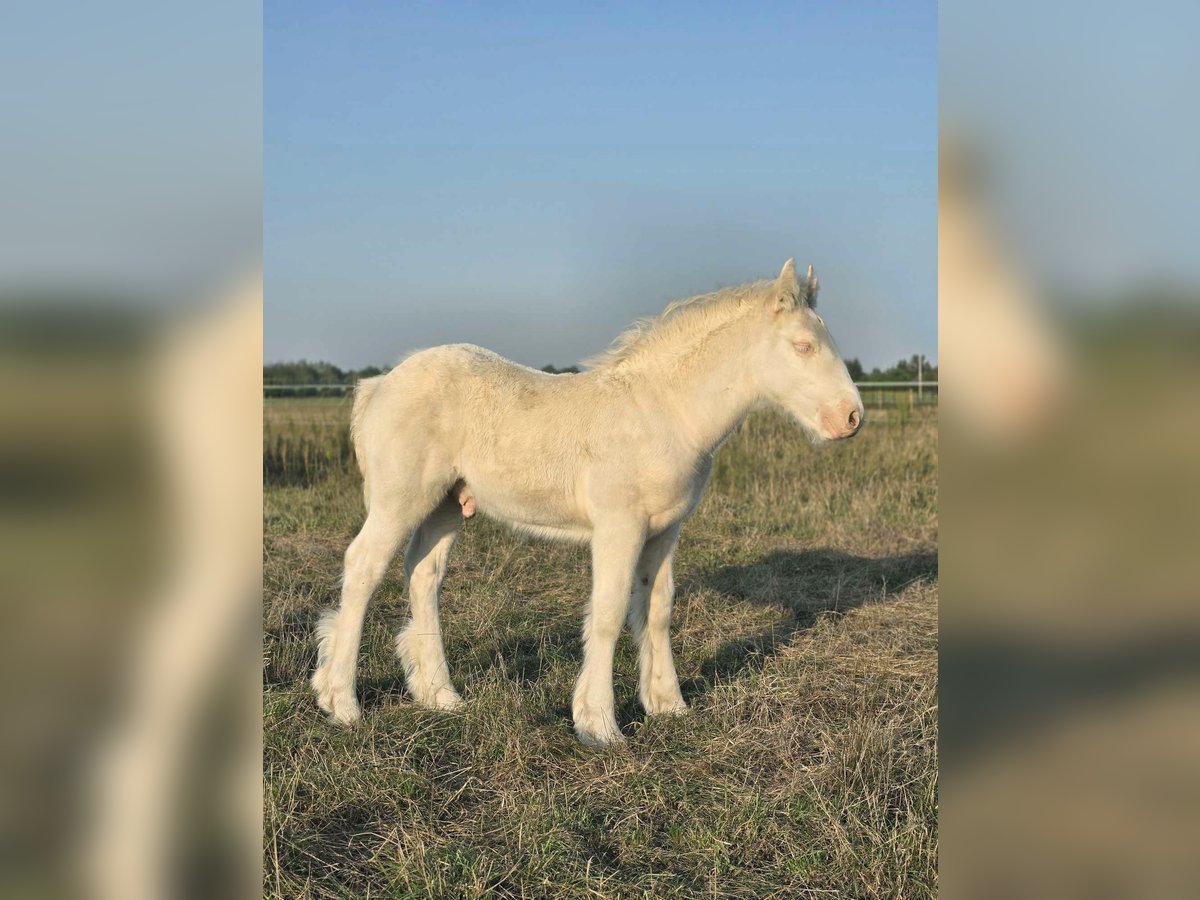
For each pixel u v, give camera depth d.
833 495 9.58
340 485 9.88
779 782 3.89
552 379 4.65
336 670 4.48
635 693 4.98
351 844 3.35
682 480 4.44
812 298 4.59
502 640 5.55
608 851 3.40
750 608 6.30
